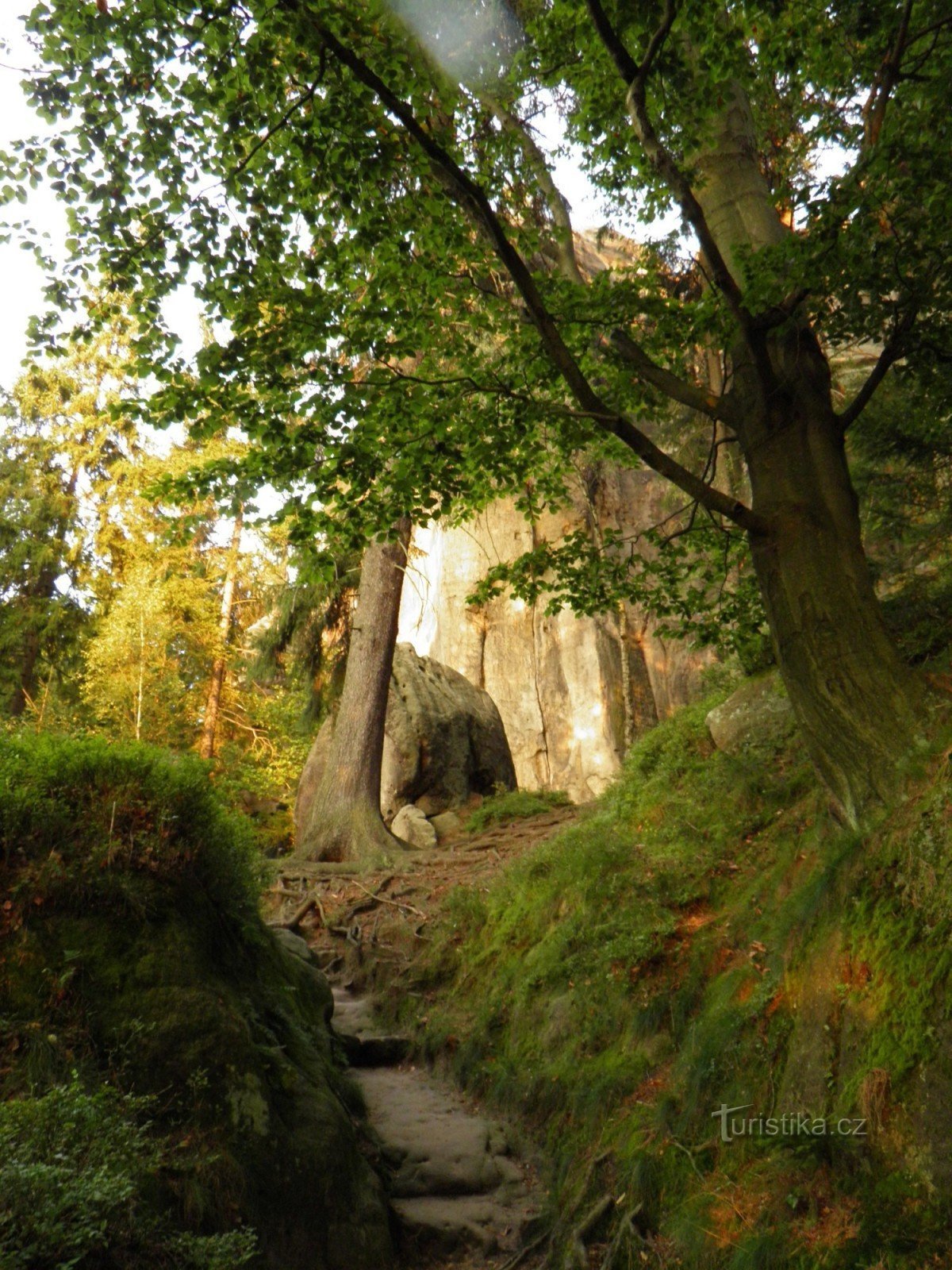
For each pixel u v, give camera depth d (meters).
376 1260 4.57
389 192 7.09
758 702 8.59
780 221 7.62
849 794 5.14
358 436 6.94
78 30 5.70
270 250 6.44
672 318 7.90
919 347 6.25
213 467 6.90
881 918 4.38
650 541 8.90
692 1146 4.73
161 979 4.29
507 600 24.25
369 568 15.47
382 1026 8.79
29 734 4.96
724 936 5.96
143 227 6.23
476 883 10.79
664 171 5.90
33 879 4.20
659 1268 4.25
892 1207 3.55
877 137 6.14
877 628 5.39
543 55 8.16
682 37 7.58
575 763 22.12
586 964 6.83
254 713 25.58
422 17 6.48
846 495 5.90
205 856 5.24
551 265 10.18
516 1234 5.26
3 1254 2.78
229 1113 4.13
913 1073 3.78
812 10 7.31
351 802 14.08
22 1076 3.57
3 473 23.92
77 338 6.37
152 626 21.11
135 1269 3.21
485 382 7.26
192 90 5.97
